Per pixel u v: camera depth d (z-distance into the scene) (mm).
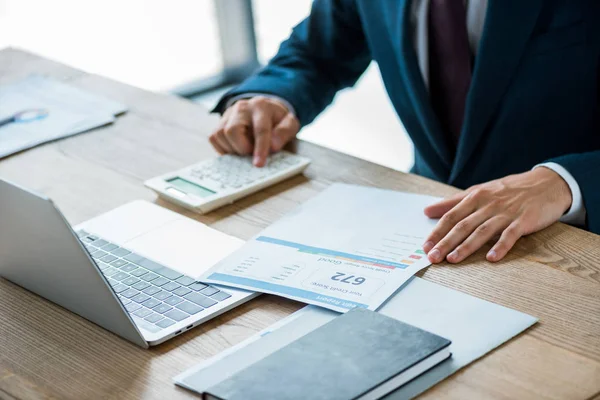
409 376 786
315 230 1103
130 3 3635
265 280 984
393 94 1586
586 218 1122
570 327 869
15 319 966
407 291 947
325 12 1598
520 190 1099
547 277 967
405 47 1475
